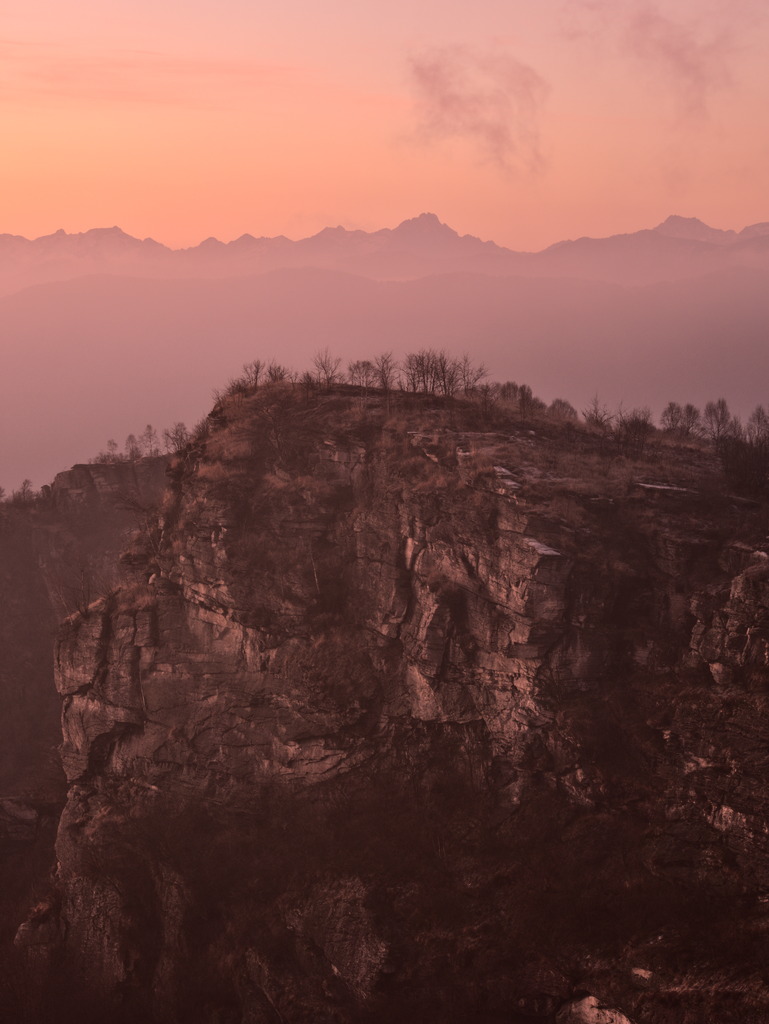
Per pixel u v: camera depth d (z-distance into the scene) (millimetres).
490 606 79125
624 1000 61062
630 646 76125
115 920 82062
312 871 76875
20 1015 80312
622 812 70625
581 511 79375
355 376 107938
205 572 91250
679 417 121125
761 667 67750
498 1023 65188
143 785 91062
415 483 86250
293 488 92375
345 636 86188
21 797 117500
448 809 77125
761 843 63375
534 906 67938
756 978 58250
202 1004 75500
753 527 78000
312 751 83625
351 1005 69188
